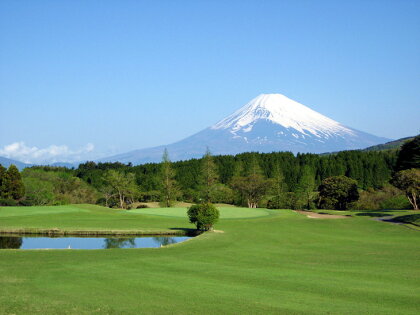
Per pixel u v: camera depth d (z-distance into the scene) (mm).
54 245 38531
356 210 89500
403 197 91375
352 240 38125
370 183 141000
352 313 14734
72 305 15352
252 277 20734
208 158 117062
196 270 22453
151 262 24828
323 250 31359
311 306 15578
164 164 109375
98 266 23219
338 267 23812
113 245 38844
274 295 17156
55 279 19688
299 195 111312
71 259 25422
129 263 24359
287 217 63781
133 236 44844
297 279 20328
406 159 91688
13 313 14344
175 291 17641
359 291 17953
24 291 17312
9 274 20641
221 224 52781
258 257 27422
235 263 24938
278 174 118938
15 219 56312
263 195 115438
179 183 135625
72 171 170750
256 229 46344
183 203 120062
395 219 56156
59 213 65312
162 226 51469
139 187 130875
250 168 121375
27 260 24812
